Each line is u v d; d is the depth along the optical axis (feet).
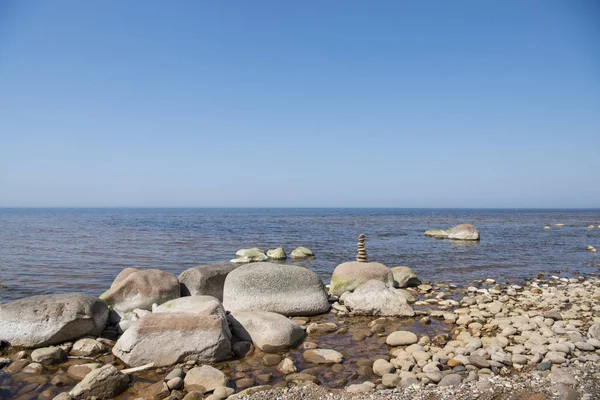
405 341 27.04
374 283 36.37
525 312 34.65
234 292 33.63
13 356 24.57
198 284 36.86
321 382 21.24
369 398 18.72
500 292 44.75
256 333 26.89
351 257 79.71
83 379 19.98
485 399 18.20
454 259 75.41
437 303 39.99
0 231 139.85
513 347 25.43
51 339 25.82
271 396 19.16
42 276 55.21
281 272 35.22
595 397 18.20
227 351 24.61
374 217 317.22
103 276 55.62
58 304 27.20
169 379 21.03
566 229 166.81
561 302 39.24
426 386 20.11
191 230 151.33
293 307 33.94
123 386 20.44
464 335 27.96
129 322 29.27
